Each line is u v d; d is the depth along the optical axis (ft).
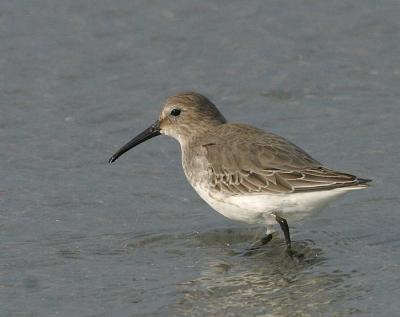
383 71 59.52
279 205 40.14
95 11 67.00
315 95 57.41
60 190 47.75
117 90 58.29
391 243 41.42
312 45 62.80
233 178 41.04
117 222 44.65
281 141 41.88
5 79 59.26
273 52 62.18
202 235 43.19
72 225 44.32
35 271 39.50
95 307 36.14
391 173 48.44
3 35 64.03
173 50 62.64
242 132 43.01
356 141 51.98
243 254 41.22
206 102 45.29
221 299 36.76
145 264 40.27
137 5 67.56
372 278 37.81
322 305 35.78
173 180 49.01
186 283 38.22
